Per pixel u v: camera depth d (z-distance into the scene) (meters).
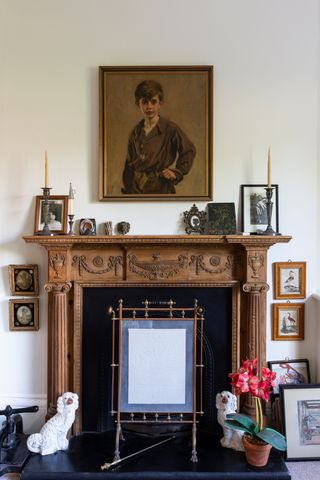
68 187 2.62
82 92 2.61
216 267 2.54
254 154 2.61
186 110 2.60
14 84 2.60
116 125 2.60
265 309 2.48
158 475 2.09
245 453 2.24
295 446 2.34
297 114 2.61
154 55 2.60
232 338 2.56
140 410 2.33
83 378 2.58
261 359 2.46
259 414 2.19
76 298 2.54
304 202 2.63
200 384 2.53
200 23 2.60
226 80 2.61
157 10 2.59
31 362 2.64
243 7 2.59
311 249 2.63
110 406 2.58
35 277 2.61
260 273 2.45
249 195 2.62
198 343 2.57
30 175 2.62
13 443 2.39
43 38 2.59
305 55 2.60
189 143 2.60
